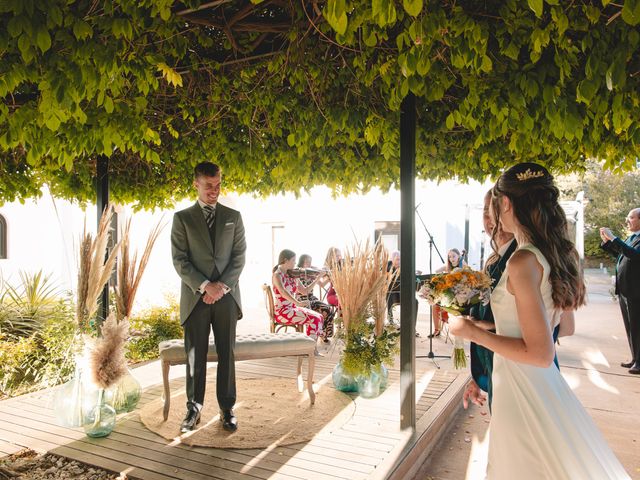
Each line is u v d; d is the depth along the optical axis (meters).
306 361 5.96
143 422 3.73
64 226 10.14
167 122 4.26
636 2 1.76
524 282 1.53
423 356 6.45
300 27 2.85
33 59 2.29
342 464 2.98
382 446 3.26
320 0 2.64
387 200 11.45
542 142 3.88
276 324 6.44
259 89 3.80
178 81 2.97
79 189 5.69
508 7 2.34
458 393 4.66
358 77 3.23
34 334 5.47
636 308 5.90
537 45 2.29
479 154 5.33
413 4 1.60
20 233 9.55
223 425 3.57
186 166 5.80
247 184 6.52
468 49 2.40
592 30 2.32
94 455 3.14
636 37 2.17
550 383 1.67
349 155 5.11
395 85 3.00
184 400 4.32
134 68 2.76
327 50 3.13
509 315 1.66
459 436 4.04
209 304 3.51
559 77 2.71
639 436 4.02
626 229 20.42
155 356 6.63
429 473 3.34
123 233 3.82
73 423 3.53
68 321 5.54
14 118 2.61
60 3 2.03
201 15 2.94
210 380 5.01
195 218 3.52
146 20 2.68
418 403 4.23
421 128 4.40
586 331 8.97
